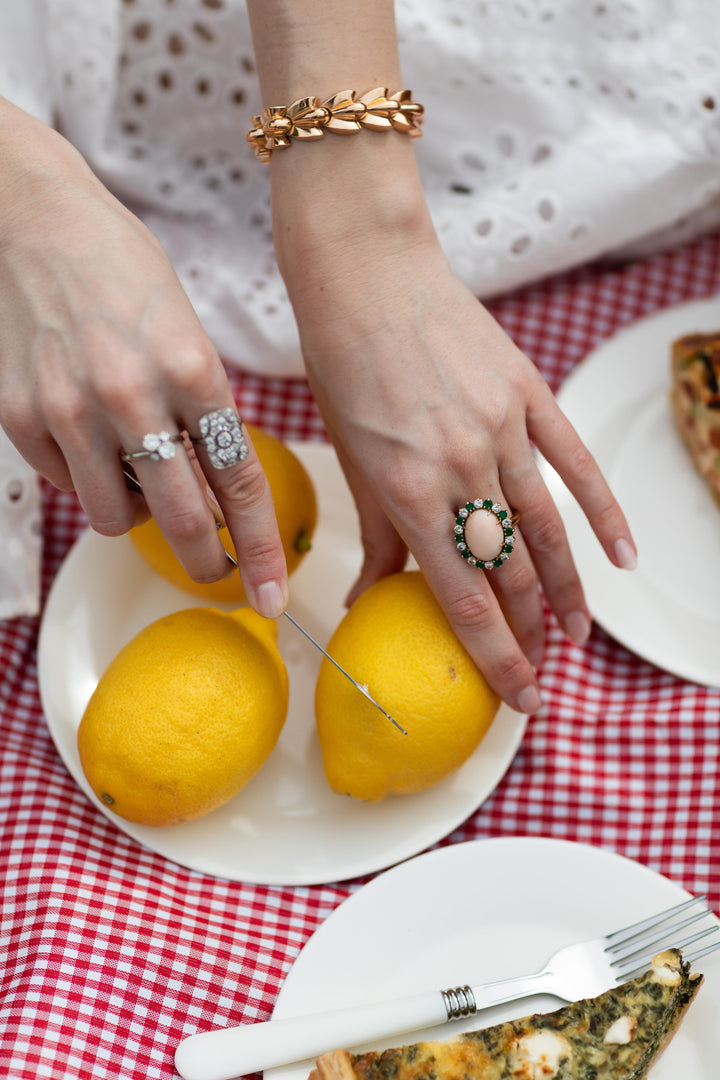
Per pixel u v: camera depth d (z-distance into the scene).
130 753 0.61
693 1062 0.61
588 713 0.71
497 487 0.62
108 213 0.57
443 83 0.80
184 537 0.57
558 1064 0.60
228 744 0.62
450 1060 0.60
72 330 0.56
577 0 0.79
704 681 0.70
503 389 0.63
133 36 0.80
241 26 0.79
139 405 0.55
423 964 0.63
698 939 0.62
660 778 0.69
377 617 0.63
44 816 0.66
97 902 0.64
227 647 0.63
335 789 0.64
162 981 0.62
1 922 0.63
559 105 0.80
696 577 0.74
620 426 0.78
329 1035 0.60
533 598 0.65
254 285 0.80
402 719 0.62
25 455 0.58
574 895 0.64
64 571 0.72
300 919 0.66
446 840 0.69
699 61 0.79
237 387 0.80
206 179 0.84
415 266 0.63
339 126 0.62
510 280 0.80
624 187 0.78
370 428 0.62
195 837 0.66
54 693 0.69
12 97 0.76
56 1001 0.61
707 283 0.83
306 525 0.68
